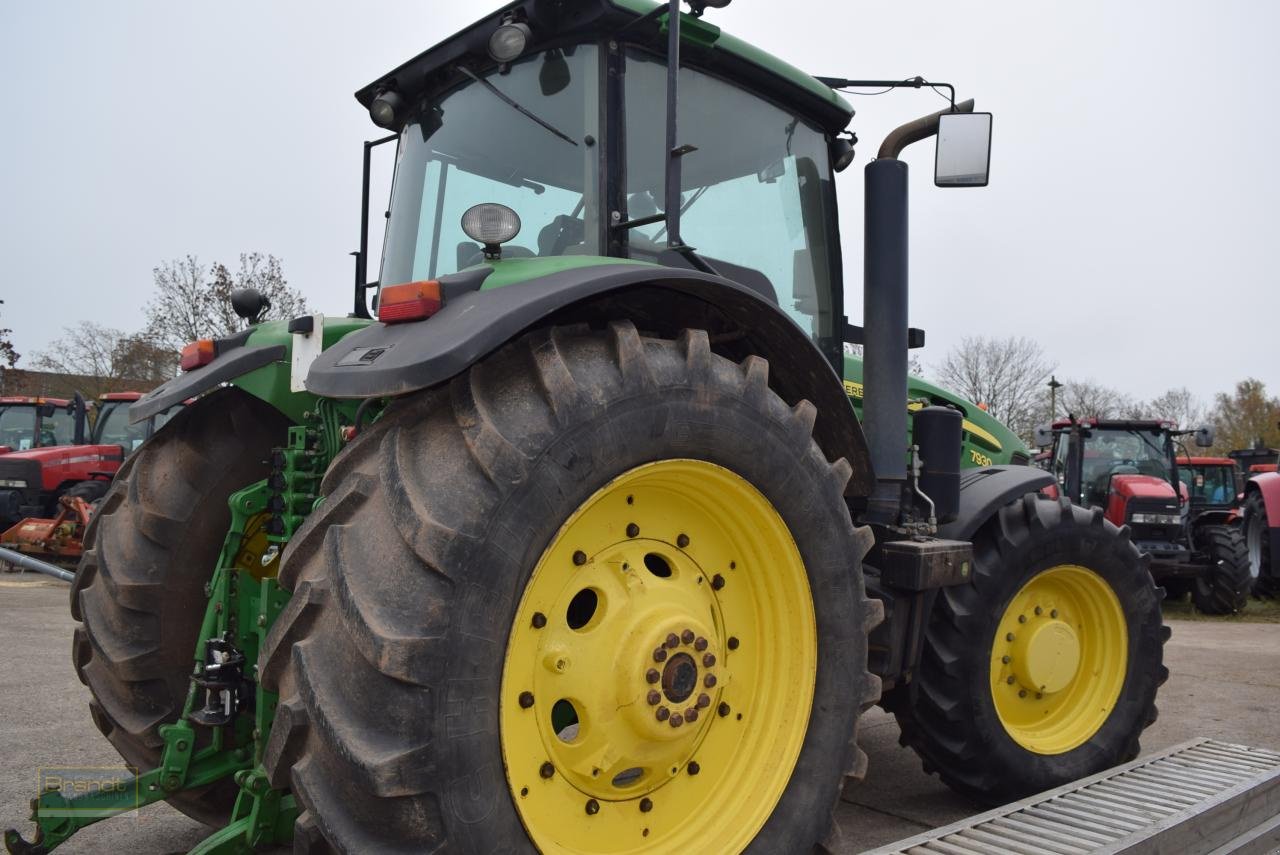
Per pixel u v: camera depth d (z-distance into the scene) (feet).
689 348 7.26
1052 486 12.47
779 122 10.60
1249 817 9.62
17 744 13.10
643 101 9.06
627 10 8.56
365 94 10.64
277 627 6.16
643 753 7.08
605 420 6.62
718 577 7.91
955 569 10.09
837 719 8.05
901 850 7.96
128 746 9.27
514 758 6.46
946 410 10.80
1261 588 38.63
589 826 6.98
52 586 32.24
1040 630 11.42
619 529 7.27
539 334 6.89
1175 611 36.81
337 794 5.80
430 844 5.72
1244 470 58.85
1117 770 10.28
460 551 5.86
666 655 7.01
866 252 10.86
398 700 5.67
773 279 10.39
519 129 9.20
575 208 8.73
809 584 7.93
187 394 8.94
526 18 8.73
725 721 7.88
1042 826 8.59
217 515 9.43
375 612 5.74
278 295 82.99
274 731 6.05
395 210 10.59
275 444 9.78
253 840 7.47
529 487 6.20
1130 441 41.75
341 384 6.51
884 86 11.07
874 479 9.62
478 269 7.29
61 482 43.62
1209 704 17.46
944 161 10.44
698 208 9.65
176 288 80.89
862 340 11.27
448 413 6.56
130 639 9.00
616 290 7.54
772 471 7.64
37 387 108.37
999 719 10.94
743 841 7.42
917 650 10.21
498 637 6.00
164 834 10.30
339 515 6.27
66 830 8.10
